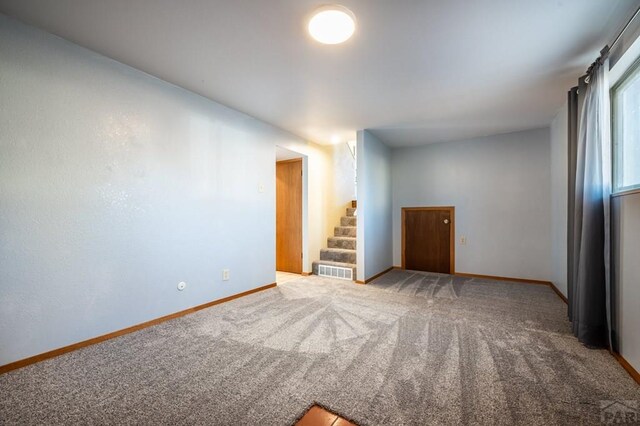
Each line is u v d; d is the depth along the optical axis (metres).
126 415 1.43
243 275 3.50
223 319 2.72
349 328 2.51
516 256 4.29
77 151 2.11
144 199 2.52
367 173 4.27
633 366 1.75
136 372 1.81
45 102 1.96
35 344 1.91
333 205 5.49
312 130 4.18
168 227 2.70
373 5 1.66
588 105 2.17
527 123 3.91
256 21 1.82
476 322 2.64
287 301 3.29
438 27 1.86
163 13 1.75
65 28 1.91
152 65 2.39
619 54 1.89
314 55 2.22
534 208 4.17
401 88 2.78
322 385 1.67
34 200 1.91
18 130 1.85
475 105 3.23
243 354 2.04
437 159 4.95
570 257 2.61
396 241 5.33
